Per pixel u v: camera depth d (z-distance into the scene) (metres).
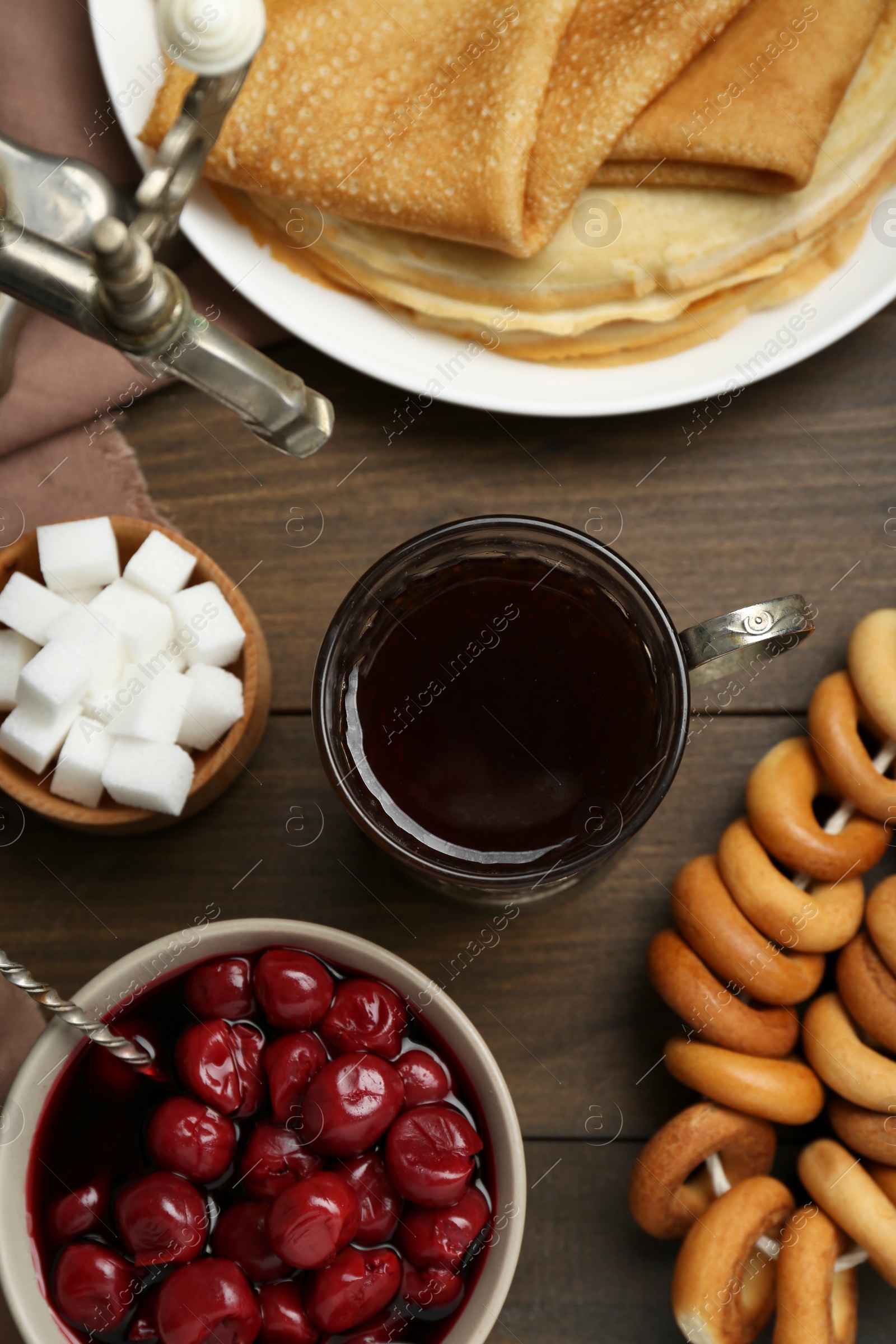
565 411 0.50
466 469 0.53
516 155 0.47
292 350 0.53
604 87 0.47
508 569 0.45
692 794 0.52
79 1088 0.44
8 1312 0.50
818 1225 0.48
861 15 0.49
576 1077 0.52
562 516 0.53
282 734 0.52
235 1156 0.44
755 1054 0.49
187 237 0.51
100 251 0.36
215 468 0.53
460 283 0.50
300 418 0.41
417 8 0.49
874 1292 0.51
